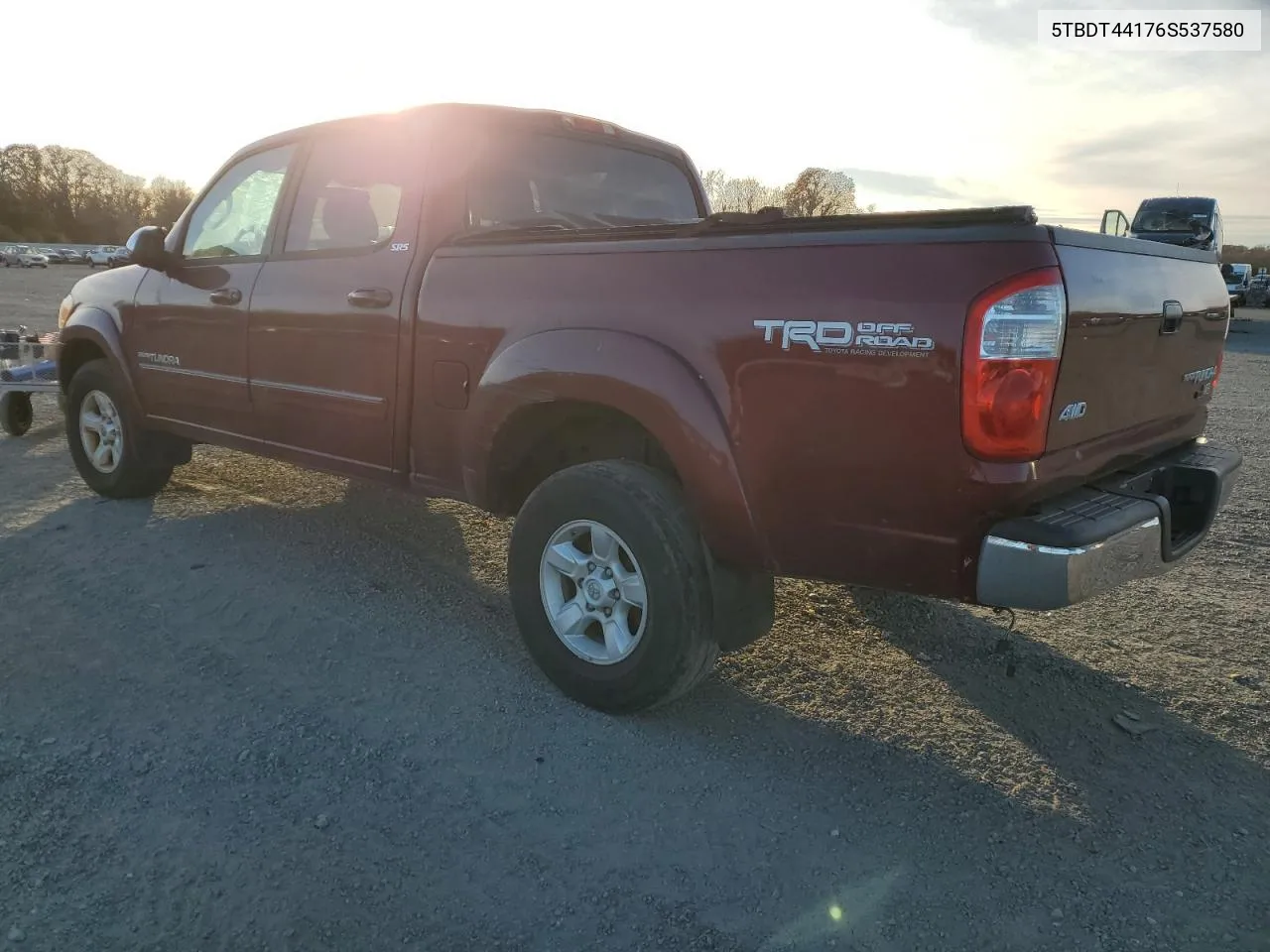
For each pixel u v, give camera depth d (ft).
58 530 15.98
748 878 7.84
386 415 12.30
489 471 11.19
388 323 12.03
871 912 7.47
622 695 10.02
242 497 18.20
